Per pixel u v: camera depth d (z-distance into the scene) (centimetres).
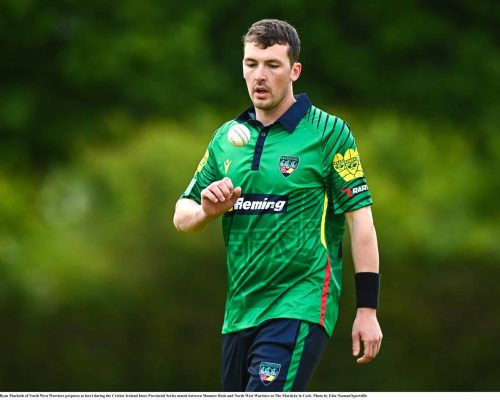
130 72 7544
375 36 8025
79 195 5881
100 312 5434
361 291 2023
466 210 6359
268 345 1992
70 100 7694
